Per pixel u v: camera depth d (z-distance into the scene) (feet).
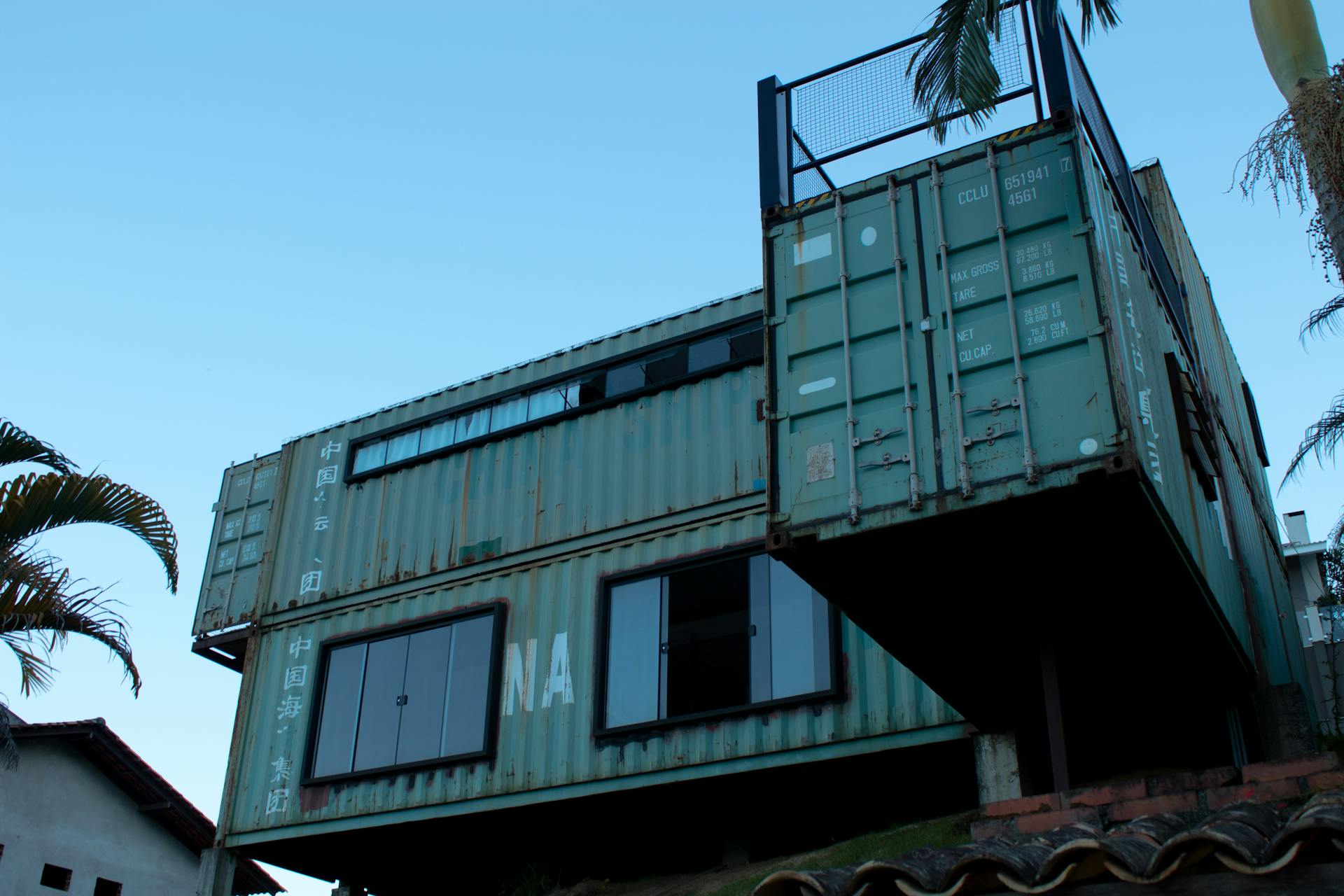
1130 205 38.24
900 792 49.67
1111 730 41.19
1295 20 37.47
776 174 35.91
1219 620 33.99
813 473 31.30
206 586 68.95
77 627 37.63
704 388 54.75
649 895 48.96
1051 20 32.94
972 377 30.07
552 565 56.13
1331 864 17.06
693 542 52.16
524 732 53.36
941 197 32.58
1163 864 18.20
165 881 82.99
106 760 80.59
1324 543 69.00
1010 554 30.37
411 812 55.11
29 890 74.38
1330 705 56.95
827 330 32.83
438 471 62.64
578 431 58.18
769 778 48.01
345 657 61.41
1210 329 55.57
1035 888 19.07
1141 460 27.81
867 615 33.35
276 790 59.77
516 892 55.88
